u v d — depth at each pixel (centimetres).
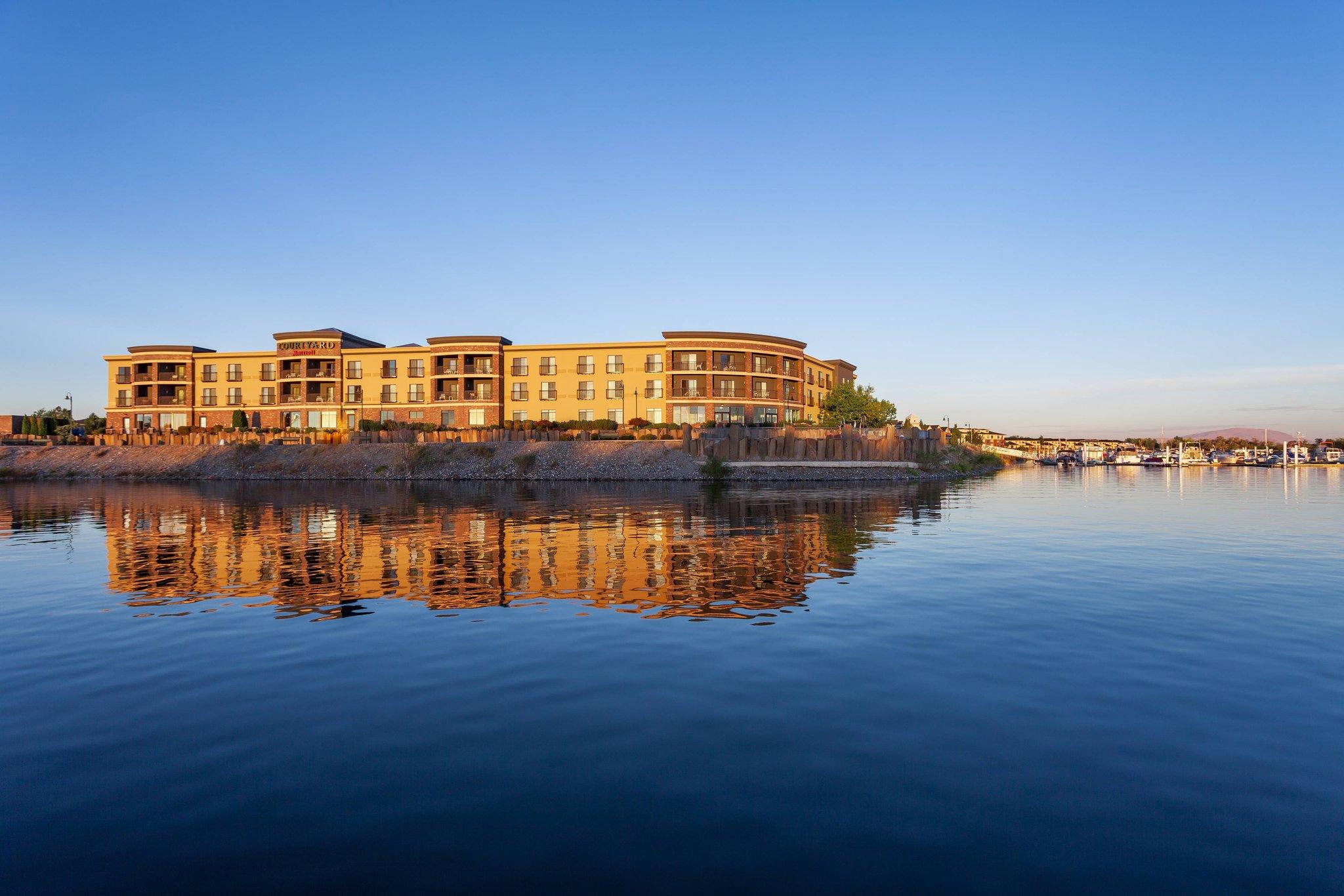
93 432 8544
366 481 5428
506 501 3272
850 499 3441
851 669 802
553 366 7650
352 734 641
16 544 1866
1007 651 868
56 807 523
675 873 436
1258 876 432
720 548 1705
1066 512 2719
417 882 432
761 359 7550
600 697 722
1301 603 1127
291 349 8025
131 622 1031
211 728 658
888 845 464
